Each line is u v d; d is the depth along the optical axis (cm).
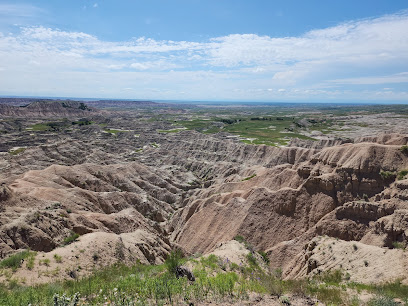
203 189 8088
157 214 6925
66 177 6856
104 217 4422
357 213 3769
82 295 1253
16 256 1933
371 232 3456
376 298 1399
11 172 7719
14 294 1276
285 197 4531
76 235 2948
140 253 3020
